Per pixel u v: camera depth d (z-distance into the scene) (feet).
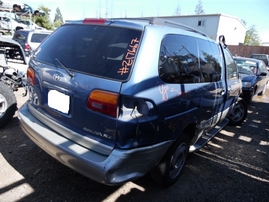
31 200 6.97
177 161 8.48
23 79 15.16
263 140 14.15
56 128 7.01
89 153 5.96
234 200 8.10
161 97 6.31
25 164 8.75
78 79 6.24
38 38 29.53
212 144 12.87
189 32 8.52
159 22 7.08
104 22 6.97
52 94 7.08
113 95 5.62
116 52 6.15
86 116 6.14
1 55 13.42
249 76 22.98
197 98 8.21
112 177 5.59
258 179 9.62
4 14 53.06
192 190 8.39
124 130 5.66
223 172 9.91
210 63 9.68
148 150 6.16
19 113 8.23
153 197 7.73
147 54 6.05
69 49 7.10
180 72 7.32
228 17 90.22
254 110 21.99
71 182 7.99
